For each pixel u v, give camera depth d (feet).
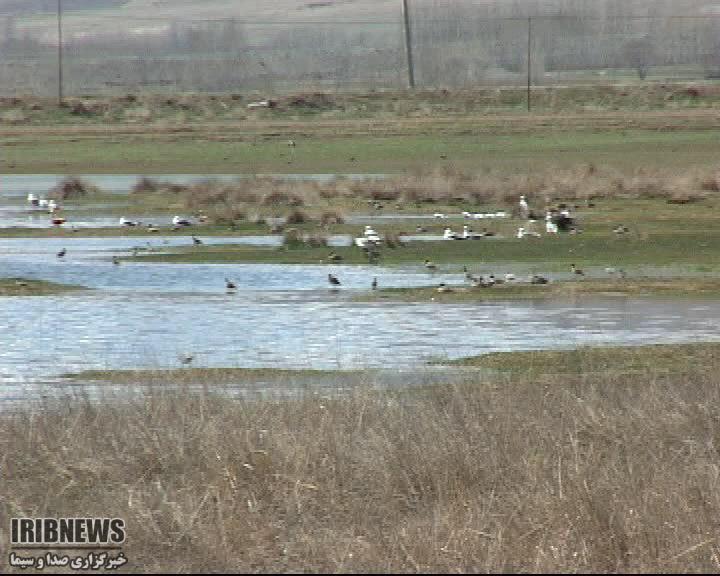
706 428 112.27
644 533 86.89
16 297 215.92
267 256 255.29
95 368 159.63
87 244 275.59
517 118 569.23
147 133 533.96
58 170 436.35
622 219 292.40
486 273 235.40
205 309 204.03
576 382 143.13
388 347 173.99
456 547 84.07
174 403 116.47
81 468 101.04
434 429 106.73
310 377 152.87
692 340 177.78
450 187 343.46
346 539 86.33
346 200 338.34
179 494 93.97
